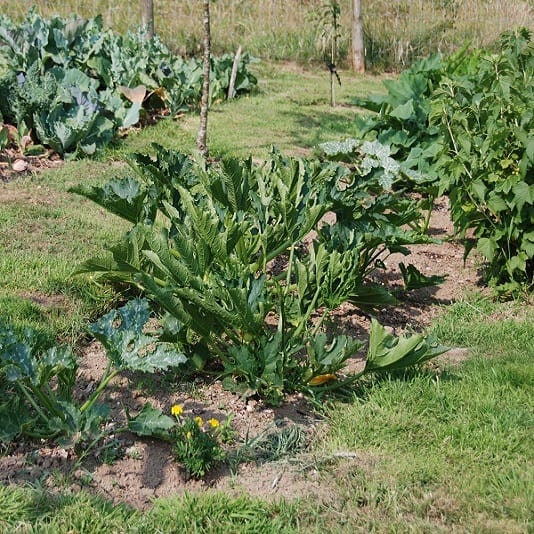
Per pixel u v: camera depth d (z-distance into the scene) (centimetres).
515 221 577
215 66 1277
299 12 1783
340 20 1797
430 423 425
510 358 507
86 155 883
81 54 1108
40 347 454
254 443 407
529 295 609
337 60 1681
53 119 877
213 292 443
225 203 532
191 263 456
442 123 640
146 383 454
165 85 1120
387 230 543
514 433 416
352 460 397
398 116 873
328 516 359
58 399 407
